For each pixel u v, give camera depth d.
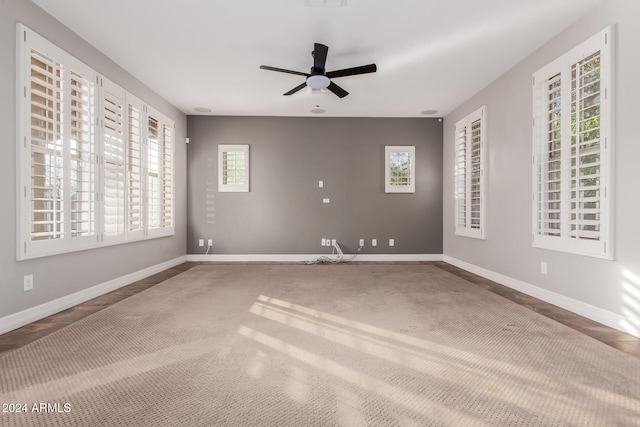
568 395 1.50
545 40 3.13
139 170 4.01
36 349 1.98
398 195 5.76
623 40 2.34
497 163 3.99
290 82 4.18
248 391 1.52
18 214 2.38
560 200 2.88
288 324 2.45
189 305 2.94
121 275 3.71
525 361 1.85
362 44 3.24
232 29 2.98
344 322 2.50
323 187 5.72
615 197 2.39
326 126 5.71
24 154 2.40
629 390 1.54
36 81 2.48
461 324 2.46
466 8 2.66
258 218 5.66
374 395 1.50
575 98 2.81
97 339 2.14
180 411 1.36
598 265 2.55
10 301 2.35
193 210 5.62
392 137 5.73
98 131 3.23
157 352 1.95
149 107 4.26
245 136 5.66
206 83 4.21
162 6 2.63
